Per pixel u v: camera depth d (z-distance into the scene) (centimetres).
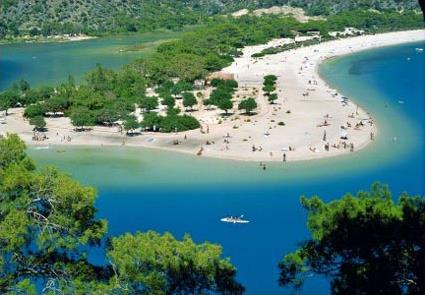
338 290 3403
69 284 3584
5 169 3744
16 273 3588
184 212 11262
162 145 15775
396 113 18238
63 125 18138
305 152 14688
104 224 3784
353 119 17662
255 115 18612
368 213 3581
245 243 9688
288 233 10056
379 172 13350
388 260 3319
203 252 4188
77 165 14475
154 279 3691
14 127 18212
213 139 16050
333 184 12725
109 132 17175
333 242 3594
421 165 13712
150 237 4200
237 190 12419
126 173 13712
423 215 3450
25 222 3444
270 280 8281
